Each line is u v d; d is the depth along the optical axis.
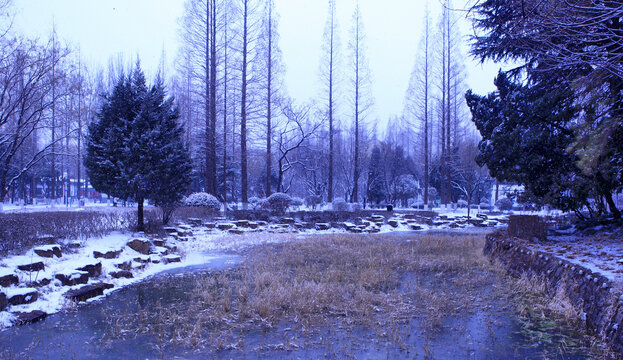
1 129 17.36
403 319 6.23
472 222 26.61
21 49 14.10
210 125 27.20
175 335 5.56
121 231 13.20
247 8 28.50
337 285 8.26
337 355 4.89
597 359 4.70
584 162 8.94
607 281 5.69
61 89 17.62
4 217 12.64
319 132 41.19
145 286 8.50
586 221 12.71
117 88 13.35
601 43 6.61
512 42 7.43
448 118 35.88
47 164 44.59
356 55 37.19
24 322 6.04
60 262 8.70
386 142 50.44
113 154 12.88
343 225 22.69
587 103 9.01
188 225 18.19
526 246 9.81
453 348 5.11
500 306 6.95
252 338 5.48
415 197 47.00
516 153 11.80
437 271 10.16
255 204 29.09
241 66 28.58
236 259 11.84
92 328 5.89
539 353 4.92
